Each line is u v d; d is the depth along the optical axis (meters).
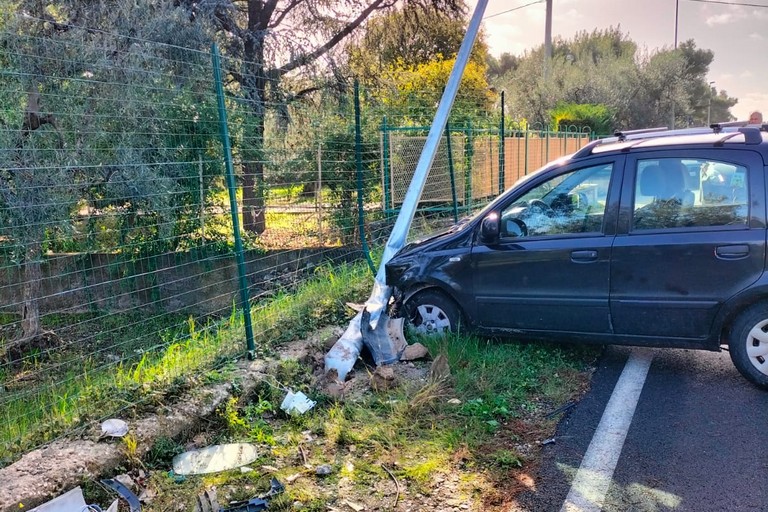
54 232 8.39
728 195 4.48
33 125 7.65
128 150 8.34
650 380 4.84
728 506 3.15
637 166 4.81
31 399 4.87
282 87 12.02
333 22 14.97
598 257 4.83
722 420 4.09
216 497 3.26
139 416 3.96
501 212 5.33
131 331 8.70
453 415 4.27
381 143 10.70
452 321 5.58
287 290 8.27
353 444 3.94
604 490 3.34
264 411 4.39
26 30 8.32
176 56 9.05
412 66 19.42
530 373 4.97
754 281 4.34
